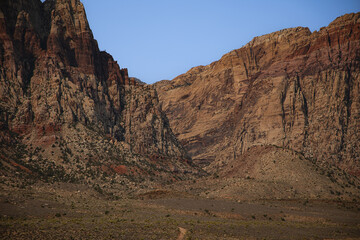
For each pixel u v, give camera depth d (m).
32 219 92.00
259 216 118.88
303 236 95.06
